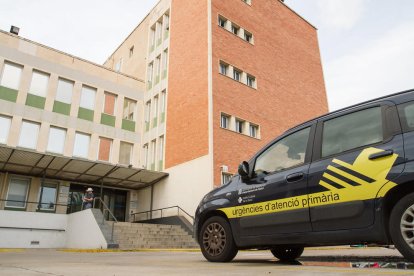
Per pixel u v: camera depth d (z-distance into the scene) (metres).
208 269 3.78
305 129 4.52
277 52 25.67
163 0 26.69
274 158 4.72
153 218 21.16
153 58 26.31
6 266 4.70
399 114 3.59
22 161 17.14
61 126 20.66
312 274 2.91
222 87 20.19
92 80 22.86
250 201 4.67
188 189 19.06
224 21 22.70
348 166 3.70
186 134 20.34
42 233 16.48
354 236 3.50
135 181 21.48
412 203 3.16
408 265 4.08
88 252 11.34
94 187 22.03
